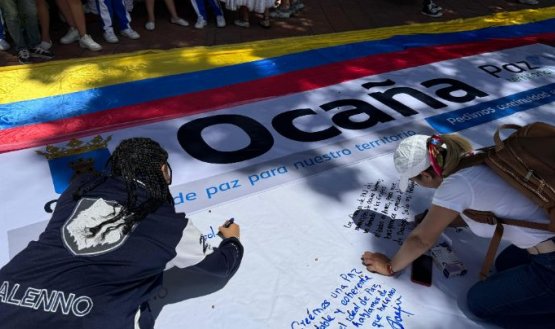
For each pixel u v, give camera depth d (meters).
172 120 3.36
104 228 1.50
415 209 2.65
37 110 3.41
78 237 1.49
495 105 3.86
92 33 4.84
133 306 1.55
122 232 1.51
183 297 2.10
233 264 1.98
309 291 2.16
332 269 2.27
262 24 5.32
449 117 3.65
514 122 3.64
